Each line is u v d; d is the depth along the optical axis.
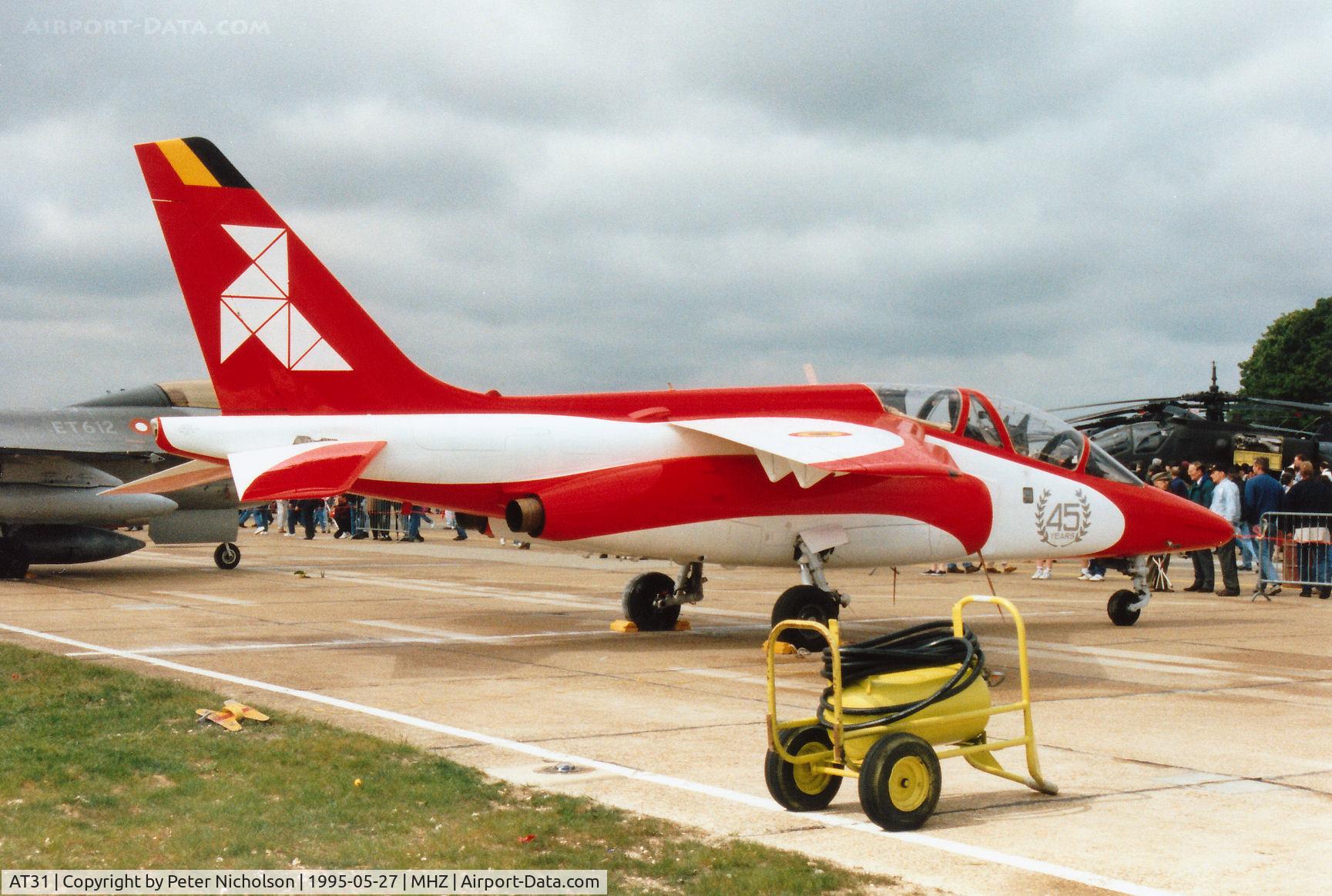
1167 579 20.92
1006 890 4.94
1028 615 16.61
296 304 12.19
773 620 12.38
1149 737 8.05
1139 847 5.56
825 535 12.62
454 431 11.92
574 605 17.22
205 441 11.51
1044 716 8.85
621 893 4.81
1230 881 5.09
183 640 12.66
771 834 5.73
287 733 7.57
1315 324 71.94
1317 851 5.51
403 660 11.34
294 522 38.59
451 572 23.72
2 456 19.72
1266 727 8.45
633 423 12.55
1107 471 14.66
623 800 6.25
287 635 13.24
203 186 12.05
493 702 9.12
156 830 5.54
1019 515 13.85
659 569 25.11
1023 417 14.33
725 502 12.35
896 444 11.98
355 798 6.06
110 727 7.66
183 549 31.33
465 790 6.29
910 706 6.05
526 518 11.89
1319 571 19.27
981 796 6.49
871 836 5.71
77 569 23.12
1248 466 29.30
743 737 7.84
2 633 13.09
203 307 12.00
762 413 13.12
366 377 12.33
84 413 20.83
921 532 13.09
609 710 8.83
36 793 6.12
